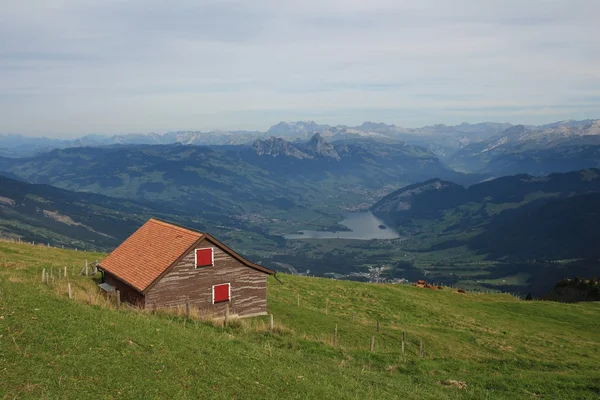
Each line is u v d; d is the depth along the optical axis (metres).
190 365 21.08
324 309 54.66
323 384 23.86
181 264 40.81
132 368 19.09
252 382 21.34
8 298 23.77
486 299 85.81
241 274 44.50
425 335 47.72
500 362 40.38
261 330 35.06
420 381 30.78
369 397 23.78
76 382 16.69
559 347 53.44
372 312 57.53
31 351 18.22
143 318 28.06
